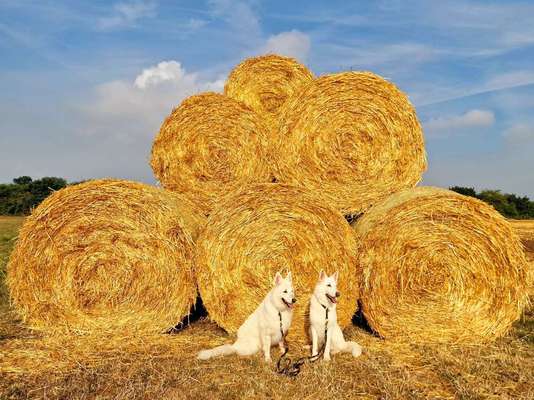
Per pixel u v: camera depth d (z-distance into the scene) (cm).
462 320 647
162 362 547
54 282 684
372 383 478
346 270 668
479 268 647
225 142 823
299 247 670
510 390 466
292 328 663
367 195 769
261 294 670
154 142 841
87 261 685
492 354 578
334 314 577
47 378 493
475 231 648
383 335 655
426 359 560
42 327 683
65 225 687
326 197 770
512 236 646
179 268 686
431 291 652
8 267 696
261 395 446
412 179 772
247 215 675
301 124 773
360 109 770
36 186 3888
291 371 514
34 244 686
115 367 523
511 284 643
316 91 773
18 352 580
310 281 670
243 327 598
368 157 771
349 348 578
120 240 685
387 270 652
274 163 791
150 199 687
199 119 827
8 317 734
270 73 991
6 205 3703
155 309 682
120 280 685
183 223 689
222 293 673
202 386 466
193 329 707
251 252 672
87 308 684
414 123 771
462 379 489
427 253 650
